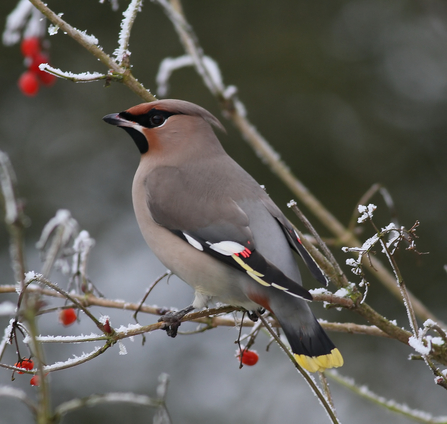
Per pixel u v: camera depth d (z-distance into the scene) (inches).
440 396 506.0
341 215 583.8
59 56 612.7
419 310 298.2
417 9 646.5
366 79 626.5
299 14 641.6
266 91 614.5
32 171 601.0
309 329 233.5
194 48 329.1
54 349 508.4
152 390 503.8
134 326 214.2
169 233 259.1
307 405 503.2
